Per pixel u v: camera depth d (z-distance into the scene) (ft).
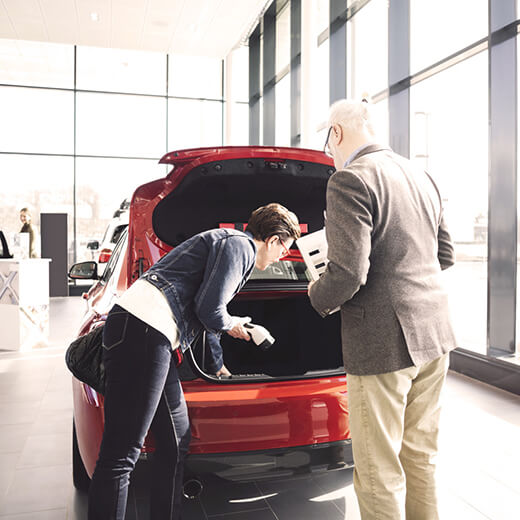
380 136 5.26
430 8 17.01
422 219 4.94
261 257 5.55
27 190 38.83
